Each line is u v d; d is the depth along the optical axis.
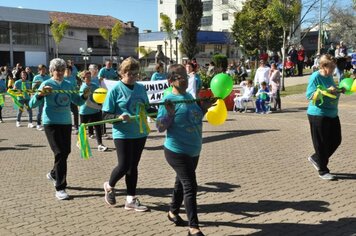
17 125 14.65
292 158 8.50
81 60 58.09
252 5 39.78
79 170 7.95
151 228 5.05
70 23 57.44
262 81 16.41
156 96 11.95
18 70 22.66
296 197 6.07
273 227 5.01
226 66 28.41
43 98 6.11
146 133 5.39
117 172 5.54
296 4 22.83
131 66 5.43
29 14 51.66
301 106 17.31
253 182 6.86
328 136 6.83
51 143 6.18
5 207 5.91
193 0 42.41
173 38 53.31
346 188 6.46
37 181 7.28
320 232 4.84
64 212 5.66
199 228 4.88
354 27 49.00
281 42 40.50
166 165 8.18
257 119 14.29
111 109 5.45
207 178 7.15
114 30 52.41
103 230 5.01
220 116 5.05
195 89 11.85
